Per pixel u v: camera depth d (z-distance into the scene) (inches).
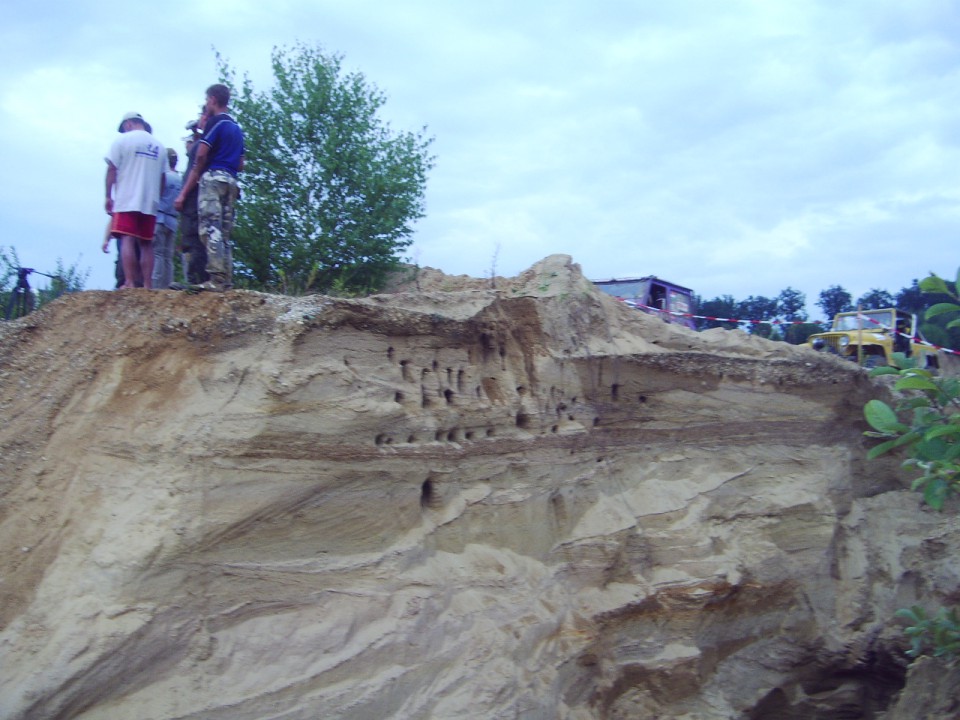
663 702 381.4
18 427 264.4
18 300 357.4
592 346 403.9
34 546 247.8
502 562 334.3
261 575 263.0
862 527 508.1
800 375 493.7
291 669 257.0
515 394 362.3
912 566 507.2
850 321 800.9
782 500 460.1
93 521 250.5
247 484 260.5
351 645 271.9
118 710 229.3
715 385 451.2
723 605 406.6
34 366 275.1
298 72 468.4
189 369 267.4
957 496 528.1
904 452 547.2
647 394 422.9
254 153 451.2
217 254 299.4
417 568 301.9
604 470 394.6
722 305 1176.2
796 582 449.4
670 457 429.1
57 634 229.3
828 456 505.0
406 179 478.6
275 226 451.5
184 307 274.2
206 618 250.4
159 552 241.8
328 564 279.0
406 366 318.0
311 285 440.8
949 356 712.4
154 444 256.4
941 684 370.6
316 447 276.4
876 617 478.6
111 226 312.5
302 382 272.2
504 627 315.9
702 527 415.8
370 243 452.1
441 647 294.2
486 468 341.1
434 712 283.0
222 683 245.1
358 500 289.1
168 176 353.1
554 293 404.5
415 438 311.9
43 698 218.8
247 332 273.9
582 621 349.4
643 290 642.2
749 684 428.5
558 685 330.3
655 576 390.6
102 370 271.1
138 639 233.6
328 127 462.9
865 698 479.8
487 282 438.0
